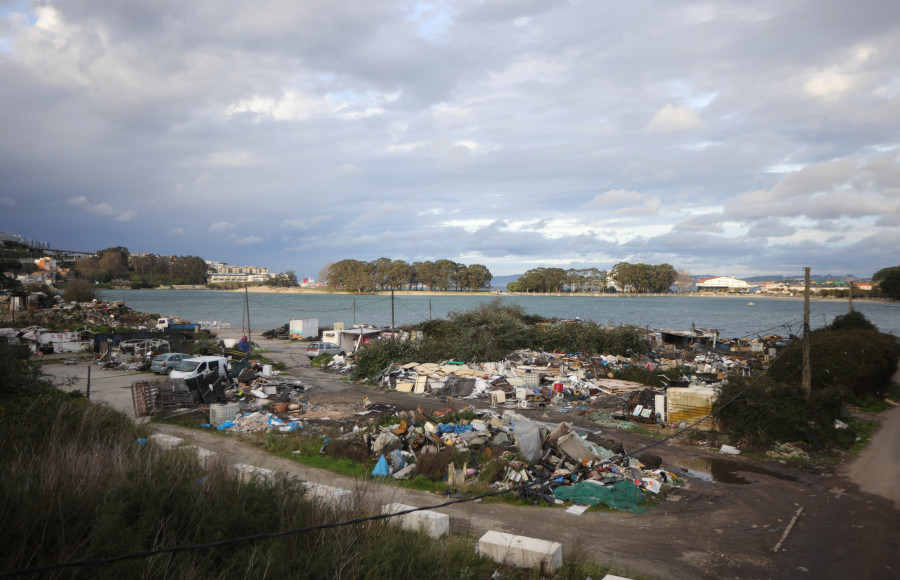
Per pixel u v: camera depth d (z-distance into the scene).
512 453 17.33
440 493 14.52
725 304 198.75
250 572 6.55
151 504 7.33
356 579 7.09
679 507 14.18
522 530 12.10
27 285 93.44
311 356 47.22
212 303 165.12
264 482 9.84
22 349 30.53
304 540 7.93
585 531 12.20
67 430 11.80
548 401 28.98
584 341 45.91
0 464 8.05
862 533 12.41
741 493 15.43
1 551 5.79
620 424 24.25
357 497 9.84
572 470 16.25
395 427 19.41
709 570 10.31
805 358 22.39
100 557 5.89
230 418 22.70
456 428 20.31
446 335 48.41
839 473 17.59
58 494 6.84
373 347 36.56
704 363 41.84
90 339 48.09
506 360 39.34
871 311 147.38
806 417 20.95
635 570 10.14
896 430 23.45
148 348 41.72
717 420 22.53
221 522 7.46
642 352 46.00
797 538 12.05
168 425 22.02
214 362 31.44
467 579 8.38
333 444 18.19
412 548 8.39
